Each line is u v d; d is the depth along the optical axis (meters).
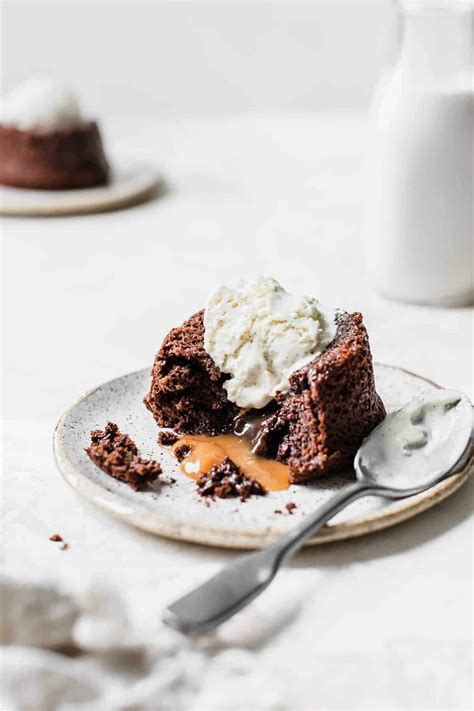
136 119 1.31
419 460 0.47
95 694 0.37
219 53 1.48
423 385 0.53
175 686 0.37
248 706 0.37
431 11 0.64
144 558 0.44
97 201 0.88
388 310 0.67
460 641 0.40
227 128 1.21
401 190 0.66
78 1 1.46
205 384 0.52
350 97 1.48
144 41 1.47
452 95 0.63
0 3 1.46
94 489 0.46
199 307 0.69
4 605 0.38
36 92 0.94
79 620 0.39
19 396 0.57
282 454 0.49
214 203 0.91
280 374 0.50
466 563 0.44
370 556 0.44
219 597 0.40
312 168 1.02
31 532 0.45
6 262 0.77
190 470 0.48
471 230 0.66
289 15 1.44
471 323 0.65
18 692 0.37
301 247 0.79
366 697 0.38
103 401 0.53
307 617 0.41
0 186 0.94
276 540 0.43
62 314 0.68
